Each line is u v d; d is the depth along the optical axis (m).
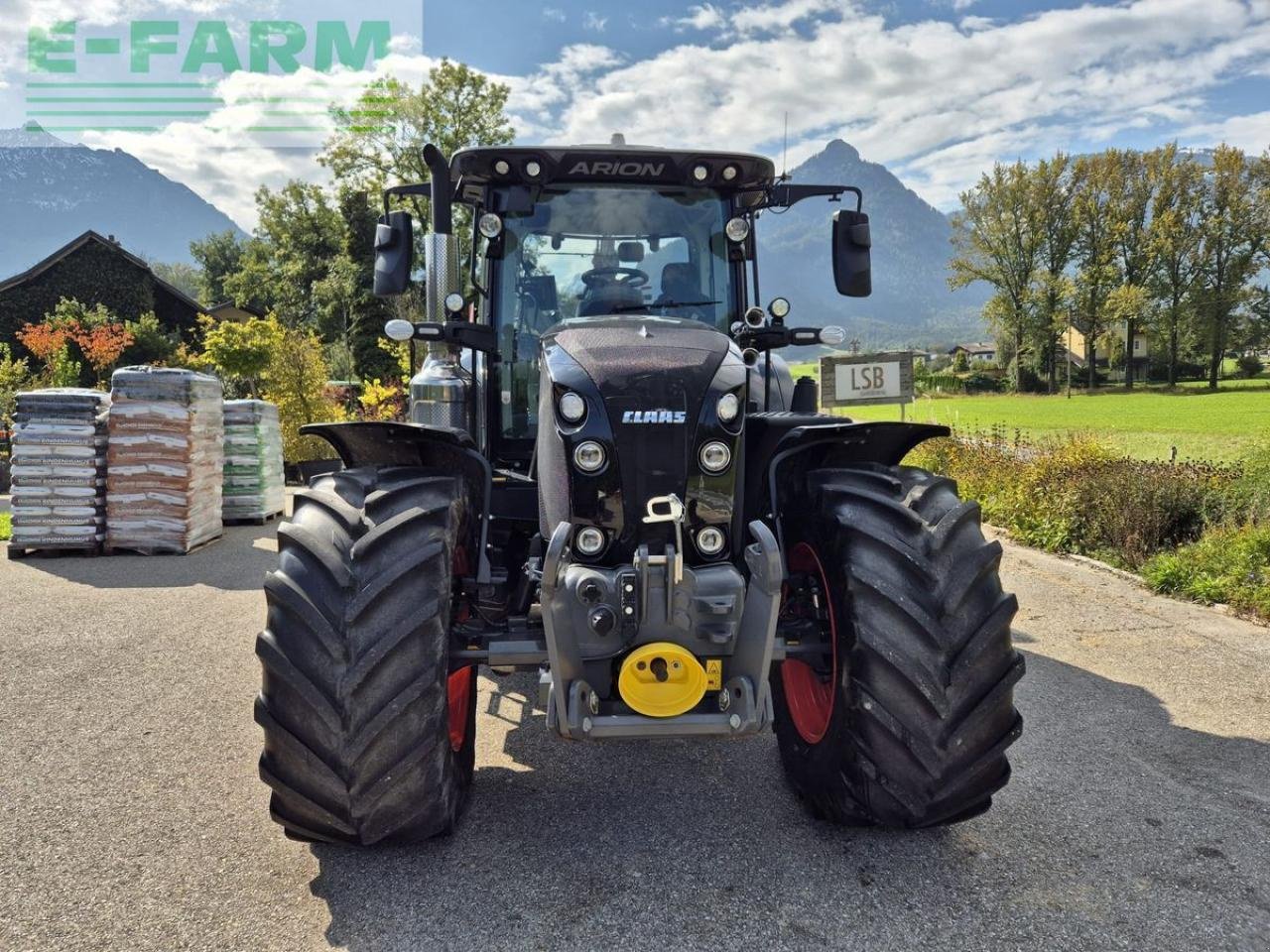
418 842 2.84
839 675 2.65
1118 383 69.94
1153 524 7.21
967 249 64.62
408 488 2.64
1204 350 62.31
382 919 2.41
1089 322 63.69
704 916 2.41
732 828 2.93
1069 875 2.61
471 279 4.02
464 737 3.05
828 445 3.09
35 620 5.74
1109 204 61.47
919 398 41.75
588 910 2.44
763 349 3.64
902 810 2.58
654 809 3.08
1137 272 62.03
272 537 9.08
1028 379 66.12
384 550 2.46
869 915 2.41
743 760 3.54
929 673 2.46
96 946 2.30
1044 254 63.09
